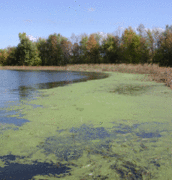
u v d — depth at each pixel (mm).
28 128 3023
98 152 2223
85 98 5375
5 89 7363
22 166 1950
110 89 7066
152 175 1774
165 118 3506
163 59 30344
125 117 3570
